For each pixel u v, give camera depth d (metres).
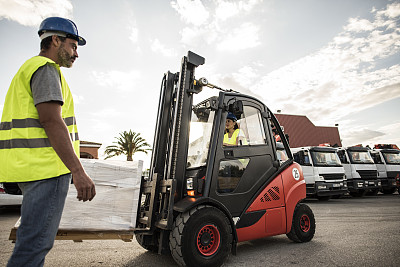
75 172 1.42
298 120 35.19
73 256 3.46
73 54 1.71
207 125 3.61
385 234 4.72
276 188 3.77
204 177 3.35
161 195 3.21
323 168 10.80
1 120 1.55
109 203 2.70
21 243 1.36
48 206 1.42
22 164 1.40
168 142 3.46
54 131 1.39
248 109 3.91
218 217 2.95
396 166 14.47
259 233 3.46
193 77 3.40
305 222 4.21
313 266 3.06
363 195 13.14
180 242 2.69
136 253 3.62
